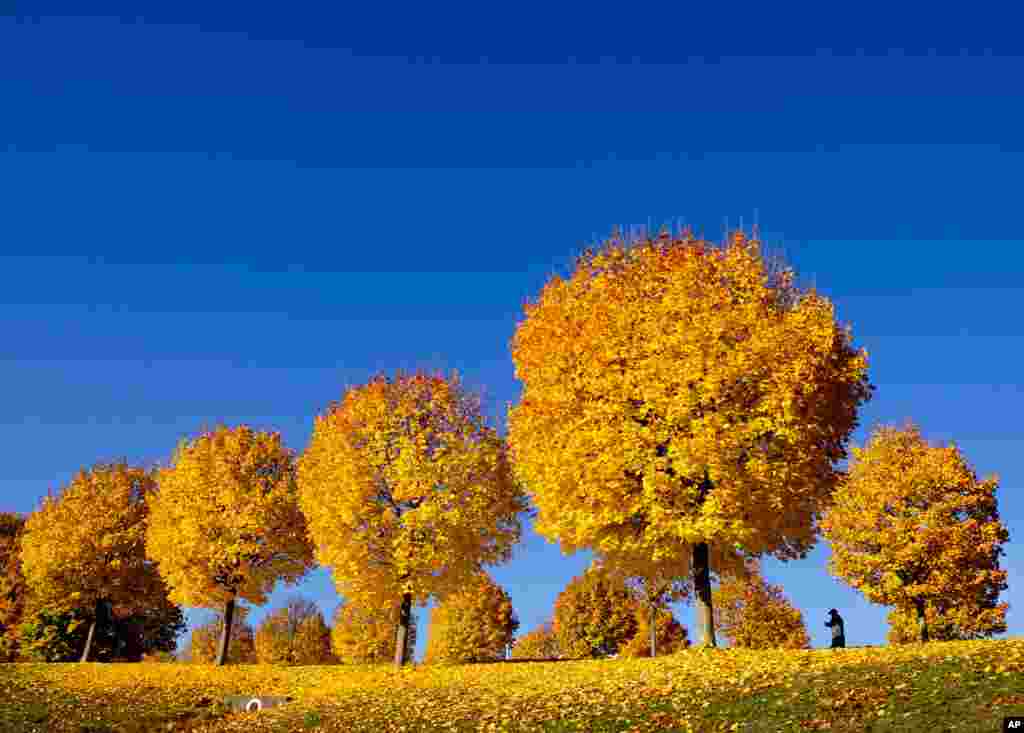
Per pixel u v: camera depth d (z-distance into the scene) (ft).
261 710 84.84
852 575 121.80
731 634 178.40
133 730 81.66
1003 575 117.50
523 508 108.27
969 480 120.06
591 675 72.13
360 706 74.28
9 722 79.20
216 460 131.95
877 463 124.77
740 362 69.36
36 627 174.70
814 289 78.74
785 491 71.20
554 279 88.22
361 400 106.11
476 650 213.05
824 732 39.47
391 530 102.27
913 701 41.14
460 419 107.45
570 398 75.97
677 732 45.32
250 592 130.52
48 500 159.43
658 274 78.13
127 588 159.74
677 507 70.64
